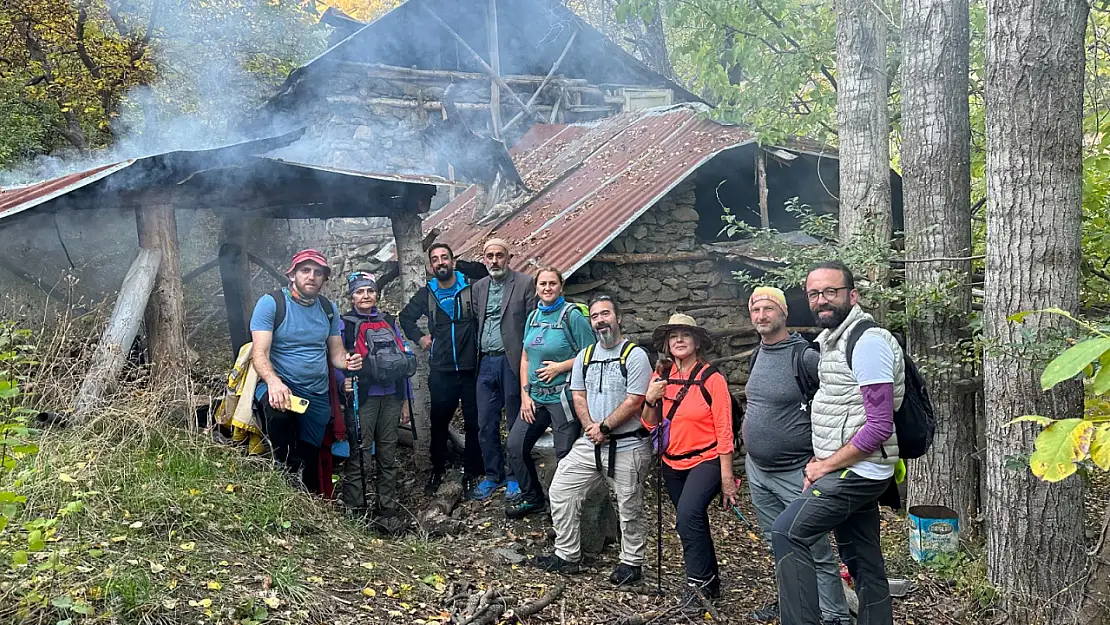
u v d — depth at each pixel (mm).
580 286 7477
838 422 3895
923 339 6285
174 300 5879
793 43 10422
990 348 4914
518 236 8570
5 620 3117
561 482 5172
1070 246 4723
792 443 4316
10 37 12797
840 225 7219
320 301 5328
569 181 9859
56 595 3330
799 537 3885
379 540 5070
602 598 4828
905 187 6445
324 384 5250
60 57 13492
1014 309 4852
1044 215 4727
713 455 4844
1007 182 4840
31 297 7254
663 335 5004
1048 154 4699
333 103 12273
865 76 7039
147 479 4527
